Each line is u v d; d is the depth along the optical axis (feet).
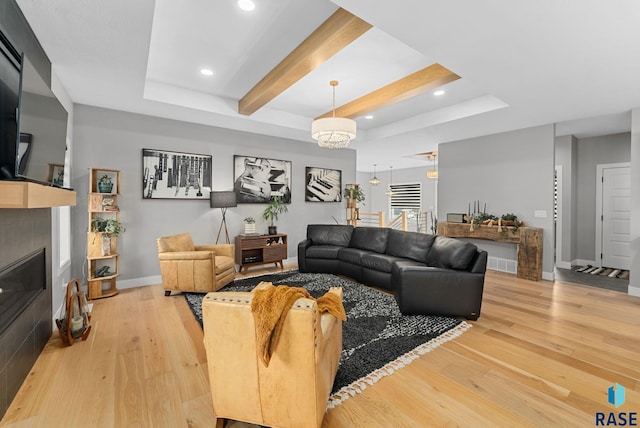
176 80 12.38
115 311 10.77
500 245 17.60
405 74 11.80
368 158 28.17
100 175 13.12
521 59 8.75
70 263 12.09
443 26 7.25
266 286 5.08
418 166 35.19
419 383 6.45
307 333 4.54
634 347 8.09
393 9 6.66
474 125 15.94
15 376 6.05
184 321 9.87
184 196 15.33
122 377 6.68
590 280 15.42
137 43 8.03
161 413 5.57
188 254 12.23
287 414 4.78
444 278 9.82
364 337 8.55
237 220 17.20
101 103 12.67
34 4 6.44
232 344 4.81
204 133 15.98
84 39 7.84
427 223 33.91
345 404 5.79
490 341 8.39
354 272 14.73
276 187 18.75
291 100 14.73
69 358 7.48
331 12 8.04
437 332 8.89
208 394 6.13
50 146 7.02
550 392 6.17
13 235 6.35
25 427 5.22
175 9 7.88
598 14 6.66
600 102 12.23
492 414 5.53
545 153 15.70
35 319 7.39
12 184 5.20
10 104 5.68
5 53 5.57
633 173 12.93
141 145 14.16
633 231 12.90
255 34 9.04
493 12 6.70
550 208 15.47
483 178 18.20
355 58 10.57
